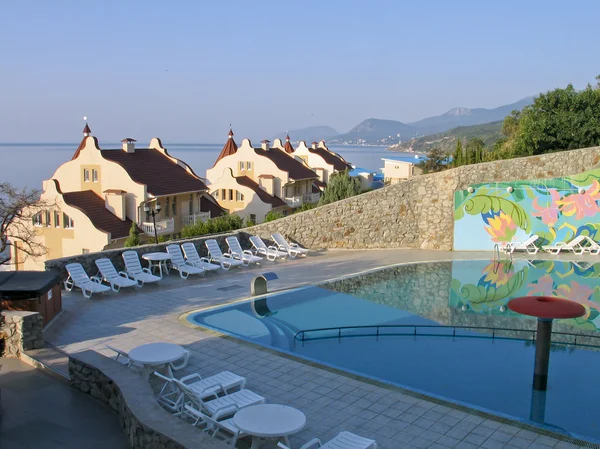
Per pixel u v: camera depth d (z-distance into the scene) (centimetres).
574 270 1906
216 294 1545
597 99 2908
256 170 4603
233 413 735
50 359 1004
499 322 1360
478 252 2225
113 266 1611
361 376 937
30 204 1864
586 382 982
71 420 777
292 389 880
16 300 1139
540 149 2955
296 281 1733
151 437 622
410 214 2328
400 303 1535
